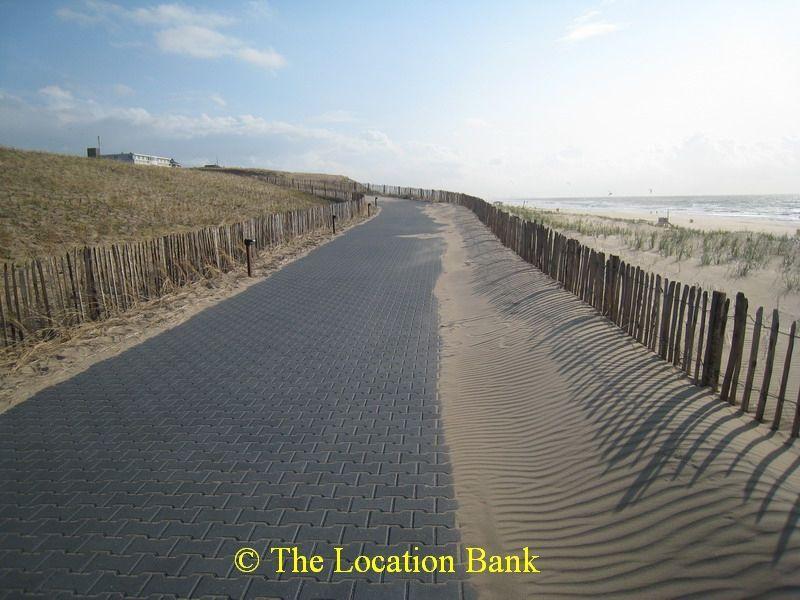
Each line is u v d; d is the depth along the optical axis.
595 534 3.67
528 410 5.85
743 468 3.86
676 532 3.43
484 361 7.67
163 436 5.71
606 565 3.37
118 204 26.48
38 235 18.88
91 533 4.08
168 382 7.31
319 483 4.69
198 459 5.19
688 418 4.76
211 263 14.81
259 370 7.69
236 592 3.43
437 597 3.31
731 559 3.09
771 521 3.27
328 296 12.53
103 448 5.47
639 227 25.98
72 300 9.80
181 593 3.43
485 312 10.47
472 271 15.05
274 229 19.77
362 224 31.16
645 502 3.81
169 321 10.56
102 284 10.51
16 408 6.57
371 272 15.55
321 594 3.38
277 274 15.44
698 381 5.72
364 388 6.93
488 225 25.11
